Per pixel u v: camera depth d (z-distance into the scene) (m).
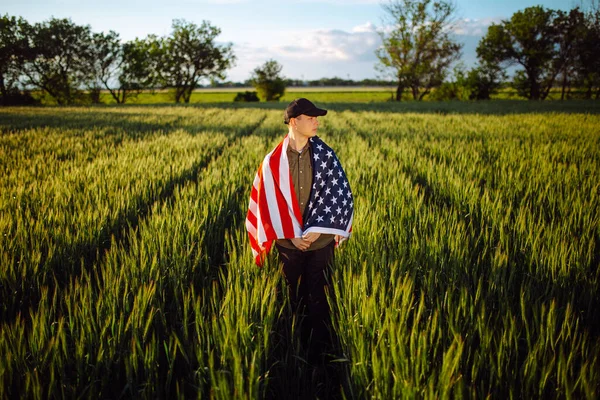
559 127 15.51
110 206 5.55
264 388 2.35
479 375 2.41
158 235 4.24
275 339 2.97
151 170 7.72
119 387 2.50
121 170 7.63
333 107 36.34
